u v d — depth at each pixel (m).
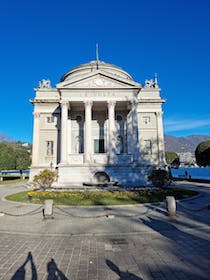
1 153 61.19
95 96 34.97
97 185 28.41
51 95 42.75
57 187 27.55
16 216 13.88
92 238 9.40
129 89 35.25
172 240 8.90
